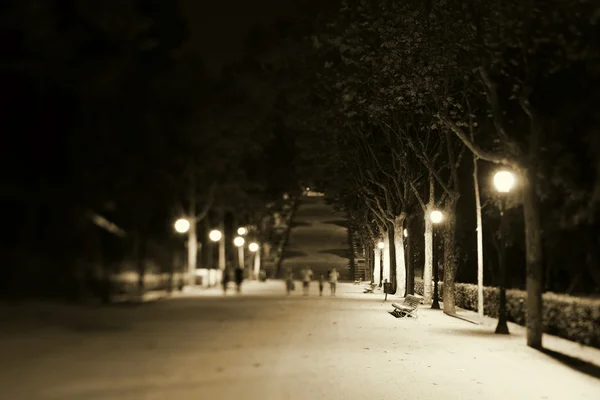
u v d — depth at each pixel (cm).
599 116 2061
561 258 2422
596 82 1995
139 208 3212
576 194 2162
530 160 1816
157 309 2988
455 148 3266
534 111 1814
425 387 1175
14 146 2366
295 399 1043
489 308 2786
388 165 4231
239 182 5506
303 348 1697
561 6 1580
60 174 2484
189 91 3772
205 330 2119
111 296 3089
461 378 1276
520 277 3269
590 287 2414
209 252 5928
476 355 1602
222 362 1430
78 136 2431
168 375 1253
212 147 4606
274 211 8100
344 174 5031
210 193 5191
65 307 2605
